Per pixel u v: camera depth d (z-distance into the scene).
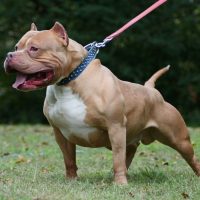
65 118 6.75
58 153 10.27
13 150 10.80
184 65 20.77
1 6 20.14
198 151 10.17
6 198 6.00
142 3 19.83
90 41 19.72
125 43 20.02
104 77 6.76
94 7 19.38
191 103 20.55
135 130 7.18
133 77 20.19
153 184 7.00
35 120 19.94
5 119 20.20
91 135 6.85
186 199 6.20
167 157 9.77
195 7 20.28
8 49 19.70
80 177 7.62
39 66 6.45
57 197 6.08
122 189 6.57
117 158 6.78
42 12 20.42
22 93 19.92
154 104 7.29
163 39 19.83
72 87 6.66
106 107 6.66
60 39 6.56
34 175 7.61
